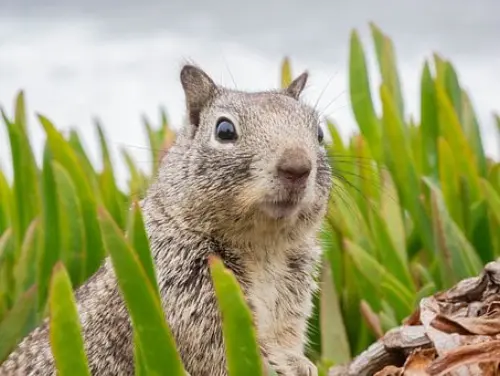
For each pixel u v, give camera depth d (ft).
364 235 28.78
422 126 33.22
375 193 31.45
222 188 22.27
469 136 33.58
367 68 34.32
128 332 22.02
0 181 32.76
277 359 21.97
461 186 29.04
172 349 16.31
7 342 24.08
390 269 27.30
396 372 19.34
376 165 31.60
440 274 26.73
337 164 32.09
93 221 27.43
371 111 34.32
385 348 20.13
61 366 16.22
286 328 23.62
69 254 27.45
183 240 22.61
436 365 17.53
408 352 19.65
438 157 32.27
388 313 25.36
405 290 25.73
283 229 22.71
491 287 19.83
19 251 30.14
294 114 23.18
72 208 27.45
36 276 27.02
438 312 19.34
